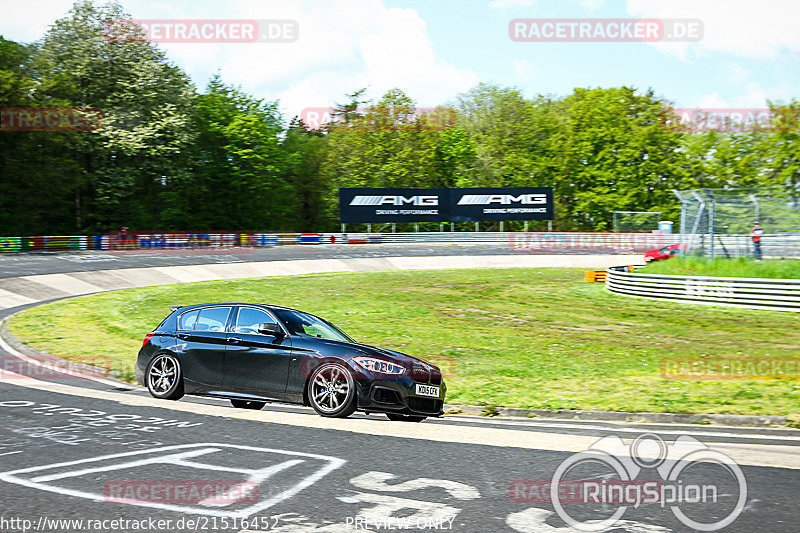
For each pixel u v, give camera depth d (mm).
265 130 67250
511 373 13008
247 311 9641
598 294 30234
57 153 54875
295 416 8539
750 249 27156
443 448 6891
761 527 4656
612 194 70562
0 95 49125
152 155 56531
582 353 15898
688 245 29469
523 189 57188
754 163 70500
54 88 52375
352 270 42719
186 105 58188
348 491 5371
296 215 74938
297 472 5883
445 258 48312
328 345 8734
